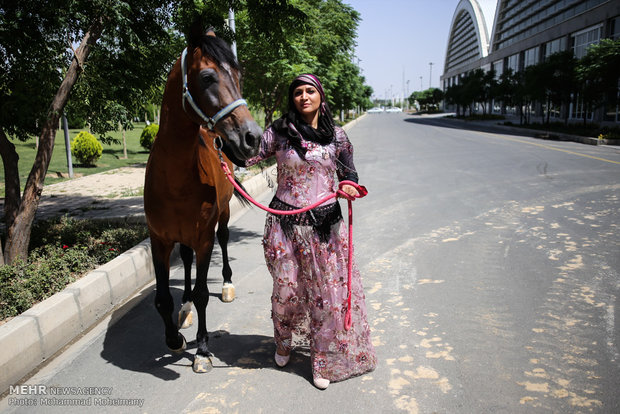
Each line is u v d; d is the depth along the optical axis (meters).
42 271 4.22
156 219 2.92
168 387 2.88
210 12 5.16
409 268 4.89
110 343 3.48
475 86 48.72
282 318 2.88
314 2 15.62
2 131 4.64
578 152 15.36
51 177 12.52
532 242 5.60
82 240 5.57
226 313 3.96
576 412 2.49
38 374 3.07
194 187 2.84
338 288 2.73
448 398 2.66
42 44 4.59
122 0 4.67
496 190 8.99
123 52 5.29
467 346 3.24
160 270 3.03
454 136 25.19
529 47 44.72
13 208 4.74
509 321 3.59
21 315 3.21
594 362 2.97
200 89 2.39
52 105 4.61
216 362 3.15
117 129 5.46
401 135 27.34
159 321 3.85
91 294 3.82
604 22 30.73
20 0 4.29
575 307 3.79
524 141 20.86
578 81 22.61
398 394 2.72
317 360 2.81
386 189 9.61
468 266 4.88
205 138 3.20
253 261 5.38
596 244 5.40
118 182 11.70
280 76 12.74
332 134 2.70
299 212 2.57
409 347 3.25
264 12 5.30
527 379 2.81
